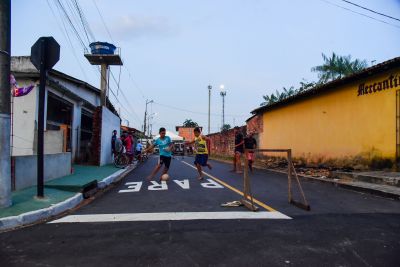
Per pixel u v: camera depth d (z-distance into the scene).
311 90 15.86
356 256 4.08
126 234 5.05
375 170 12.02
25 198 7.27
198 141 12.29
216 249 4.32
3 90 6.36
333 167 14.53
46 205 6.73
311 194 8.99
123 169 15.79
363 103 12.96
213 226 5.47
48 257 4.10
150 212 6.61
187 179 12.42
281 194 8.95
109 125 19.69
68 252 4.27
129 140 19.12
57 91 14.70
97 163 16.78
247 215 6.27
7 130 6.43
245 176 7.51
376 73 12.22
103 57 20.23
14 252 4.30
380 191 8.69
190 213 6.46
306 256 4.08
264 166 19.00
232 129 31.56
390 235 4.95
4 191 6.37
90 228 5.44
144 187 10.40
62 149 12.09
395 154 11.34
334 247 4.41
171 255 4.12
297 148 18.44
